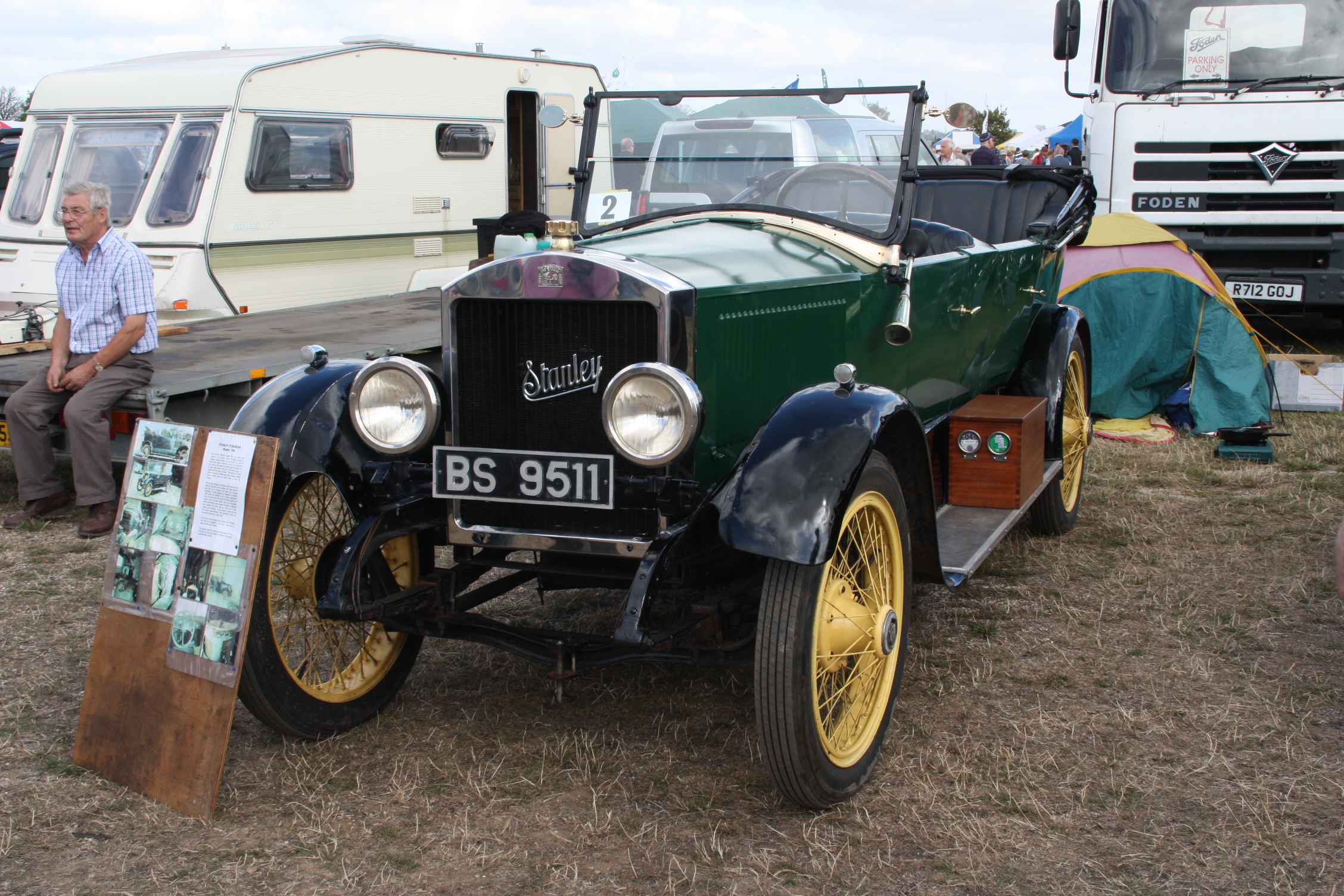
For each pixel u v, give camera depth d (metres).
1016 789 2.87
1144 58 8.16
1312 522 5.16
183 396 5.33
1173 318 7.12
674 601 4.26
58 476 5.71
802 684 2.61
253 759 3.05
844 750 2.83
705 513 2.73
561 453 2.81
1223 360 7.09
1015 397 4.46
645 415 2.67
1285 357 7.70
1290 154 7.84
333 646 3.29
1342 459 6.33
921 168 5.79
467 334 2.90
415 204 9.16
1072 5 7.77
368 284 8.79
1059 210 5.33
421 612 3.05
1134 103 8.15
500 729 3.23
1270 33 7.89
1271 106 7.85
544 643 2.95
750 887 2.46
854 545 2.95
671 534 2.77
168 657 2.83
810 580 2.62
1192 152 8.07
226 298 7.60
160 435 2.89
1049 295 5.26
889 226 3.63
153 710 2.85
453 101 9.44
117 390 5.03
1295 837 2.62
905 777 2.94
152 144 7.66
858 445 2.68
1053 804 2.79
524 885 2.47
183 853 2.60
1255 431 6.54
